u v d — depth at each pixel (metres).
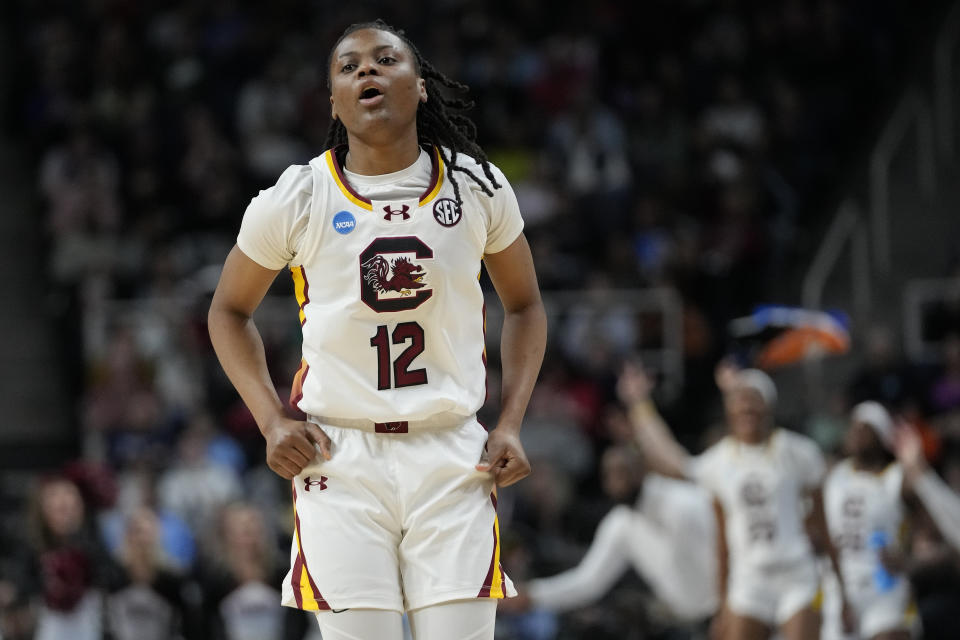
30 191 31.83
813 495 16.91
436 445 7.99
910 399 24.17
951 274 27.56
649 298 27.44
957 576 18.78
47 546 17.34
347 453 7.94
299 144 31.52
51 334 29.80
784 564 16.80
